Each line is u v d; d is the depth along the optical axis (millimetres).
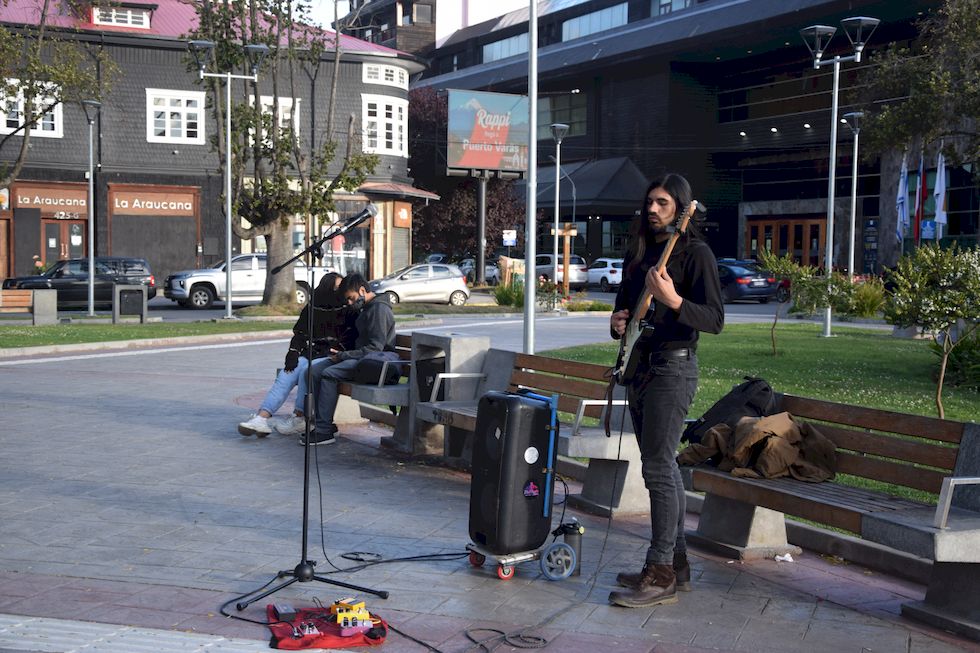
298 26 29375
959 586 4719
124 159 40344
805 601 5086
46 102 38312
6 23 35562
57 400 11695
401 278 35688
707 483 5711
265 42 28438
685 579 5227
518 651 4348
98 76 39281
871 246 52000
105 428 9820
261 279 34094
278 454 8672
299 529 6297
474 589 5195
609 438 6660
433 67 84688
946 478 4414
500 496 5285
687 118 58688
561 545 5375
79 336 20203
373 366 8867
